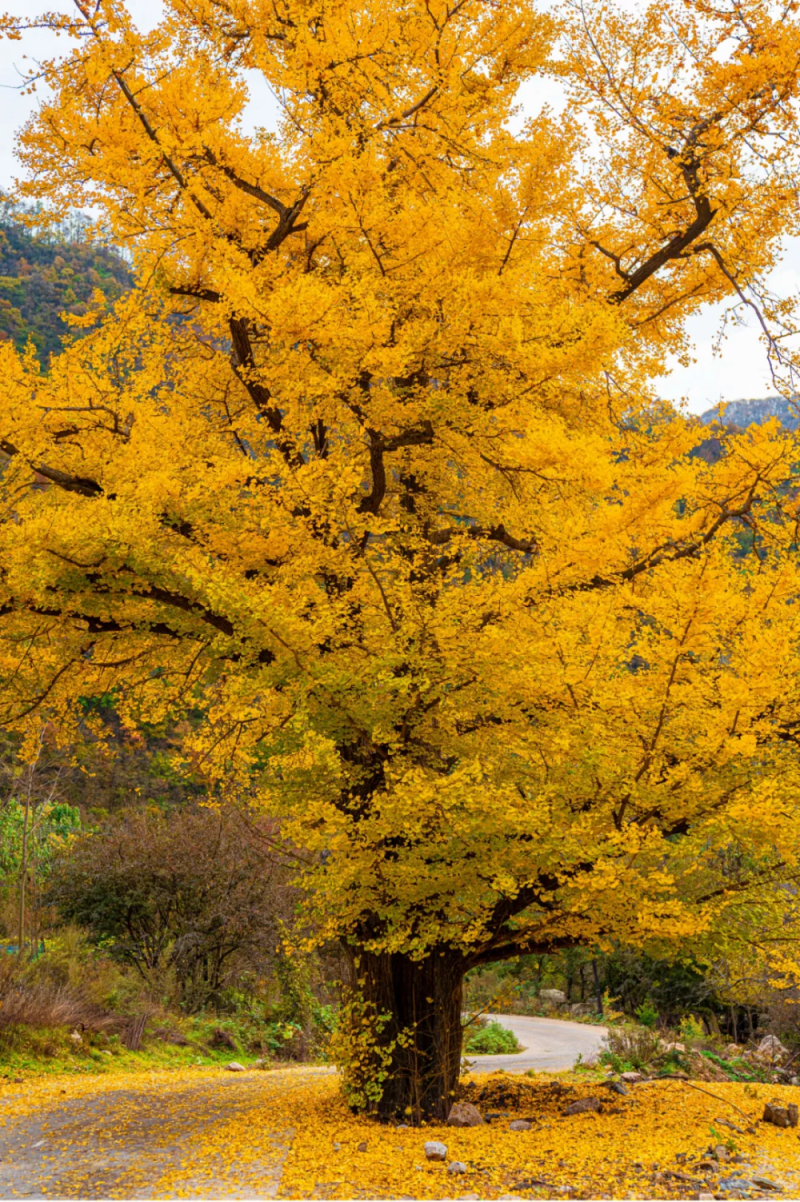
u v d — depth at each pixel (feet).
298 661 16.92
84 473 20.99
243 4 24.75
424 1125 19.43
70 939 40.93
